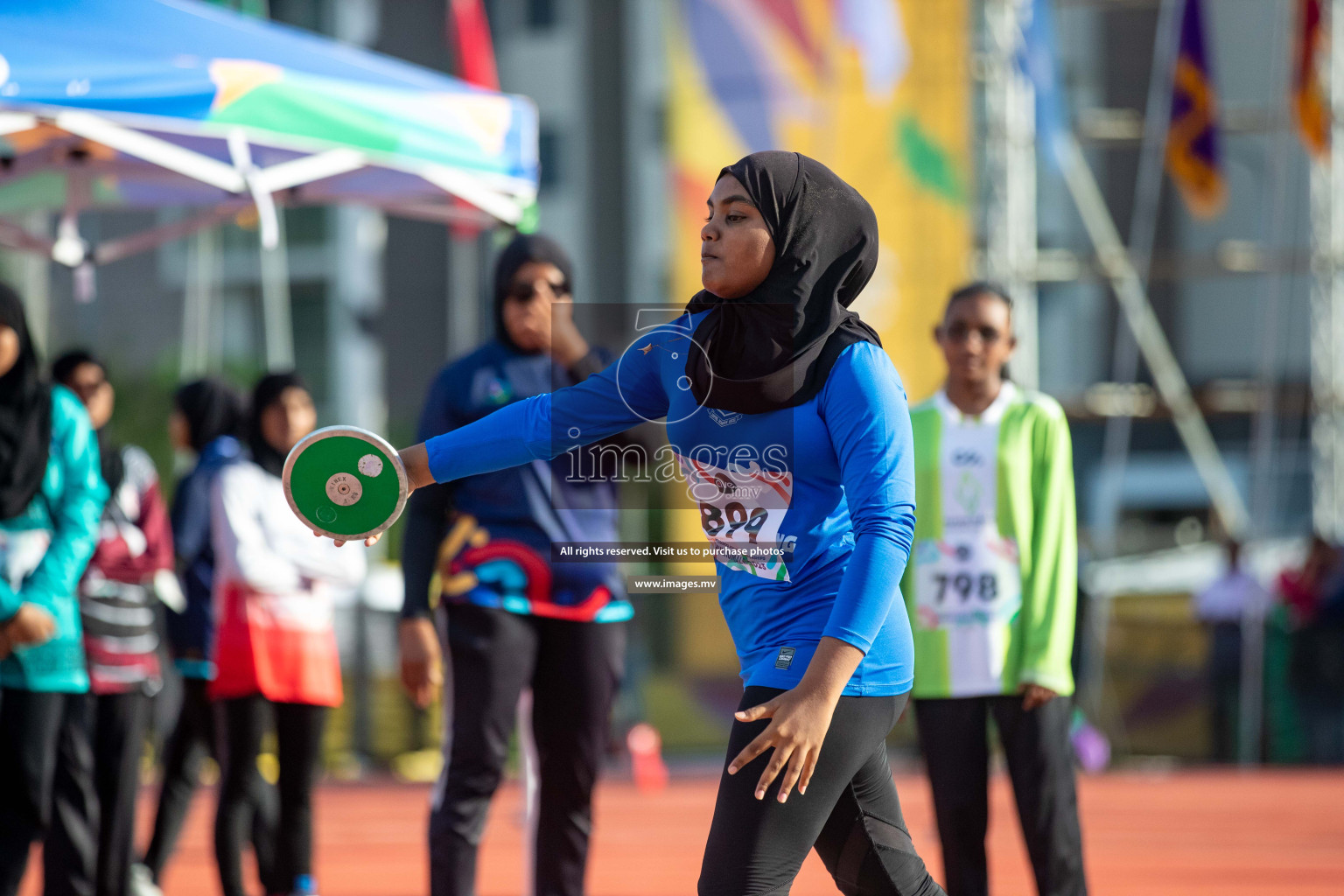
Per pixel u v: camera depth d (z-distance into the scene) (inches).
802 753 256.8
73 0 454.9
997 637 432.1
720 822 274.8
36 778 434.0
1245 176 2642.7
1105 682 1453.0
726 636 1592.0
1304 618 1371.8
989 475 442.0
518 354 458.3
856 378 276.8
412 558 459.8
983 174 1684.3
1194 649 1686.8
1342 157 1569.9
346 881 682.8
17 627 427.8
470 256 2269.9
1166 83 1382.9
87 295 650.2
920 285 1496.1
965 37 1520.7
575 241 2556.6
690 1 1656.0
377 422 2662.4
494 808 913.5
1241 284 2967.5
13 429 430.9
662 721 1370.6
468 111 534.6
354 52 543.5
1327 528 1646.2
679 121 1685.5
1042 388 2815.0
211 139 531.5
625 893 653.9
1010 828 823.1
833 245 283.1
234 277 2652.6
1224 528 1726.1
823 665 259.9
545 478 439.5
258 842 580.7
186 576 592.1
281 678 523.2
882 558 263.1
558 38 2588.6
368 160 511.8
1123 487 2669.8
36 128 474.6
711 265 280.5
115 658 488.7
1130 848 768.3
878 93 1531.7
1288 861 728.3
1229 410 1651.1
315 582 537.6
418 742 1164.5
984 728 434.3
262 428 547.2
